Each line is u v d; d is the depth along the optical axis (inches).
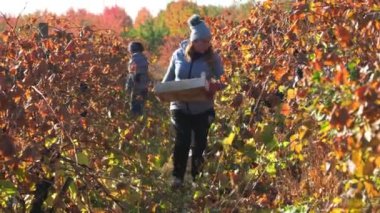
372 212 203.8
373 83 181.0
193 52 343.6
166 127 472.4
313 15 305.4
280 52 350.3
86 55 366.0
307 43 324.2
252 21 426.9
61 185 272.5
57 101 280.1
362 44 250.8
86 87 380.2
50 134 266.2
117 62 577.3
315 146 262.8
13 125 252.5
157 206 299.4
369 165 186.7
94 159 291.1
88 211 276.8
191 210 301.7
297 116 256.4
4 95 248.2
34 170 266.2
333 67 240.4
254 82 357.4
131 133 335.3
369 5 270.5
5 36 323.3
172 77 351.6
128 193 283.6
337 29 242.4
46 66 283.9
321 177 259.4
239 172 317.7
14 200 267.4
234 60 447.2
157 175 327.9
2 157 248.5
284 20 398.6
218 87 323.0
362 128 183.3
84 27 438.3
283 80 327.0
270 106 344.8
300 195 271.6
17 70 288.7
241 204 287.3
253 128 327.0
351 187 205.6
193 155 351.6
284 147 297.9
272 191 301.1
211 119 349.4
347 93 201.9
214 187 305.6
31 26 390.9
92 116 330.0
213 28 545.3
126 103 533.6
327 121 219.6
